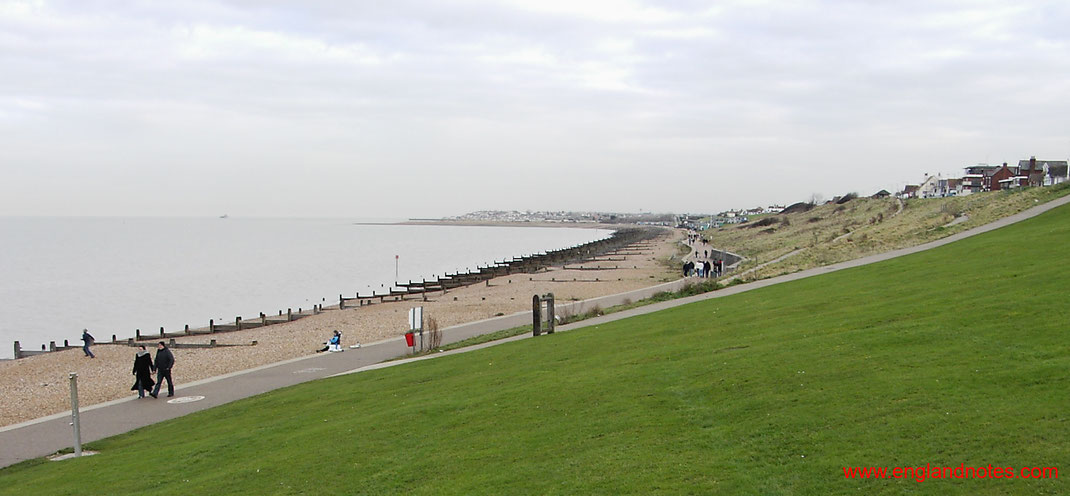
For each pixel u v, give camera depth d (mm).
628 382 14711
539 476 10109
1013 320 14789
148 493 12000
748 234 146625
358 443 13148
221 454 14055
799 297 24766
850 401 11305
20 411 25125
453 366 21188
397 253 161875
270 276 102250
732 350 16438
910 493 8258
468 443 12227
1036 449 8758
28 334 53531
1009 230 37094
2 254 152625
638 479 9500
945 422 9906
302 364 27328
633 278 73188
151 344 42719
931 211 71375
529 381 16625
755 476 9180
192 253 159000
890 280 24859
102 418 19734
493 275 84312
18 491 13172
